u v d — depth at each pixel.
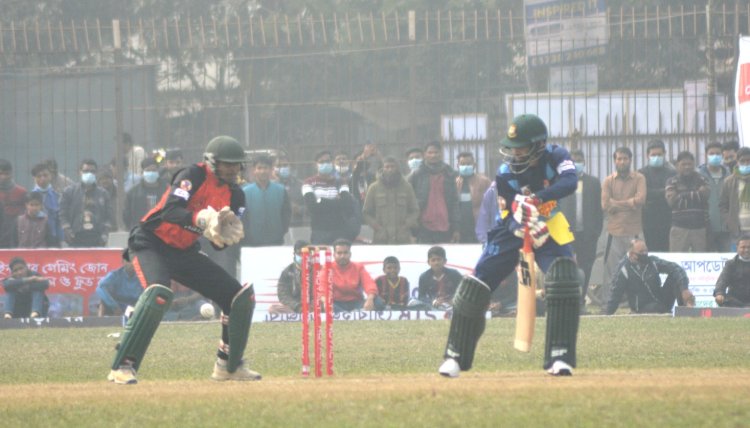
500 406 17.98
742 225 53.66
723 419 16.66
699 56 73.94
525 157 23.73
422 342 38.06
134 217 54.88
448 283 50.22
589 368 27.62
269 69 77.06
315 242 54.22
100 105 66.38
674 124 59.12
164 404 19.39
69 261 51.41
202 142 66.69
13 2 90.38
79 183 55.31
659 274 51.03
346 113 69.44
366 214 54.12
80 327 49.84
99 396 20.94
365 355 33.44
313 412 18.08
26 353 36.66
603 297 54.50
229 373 25.75
